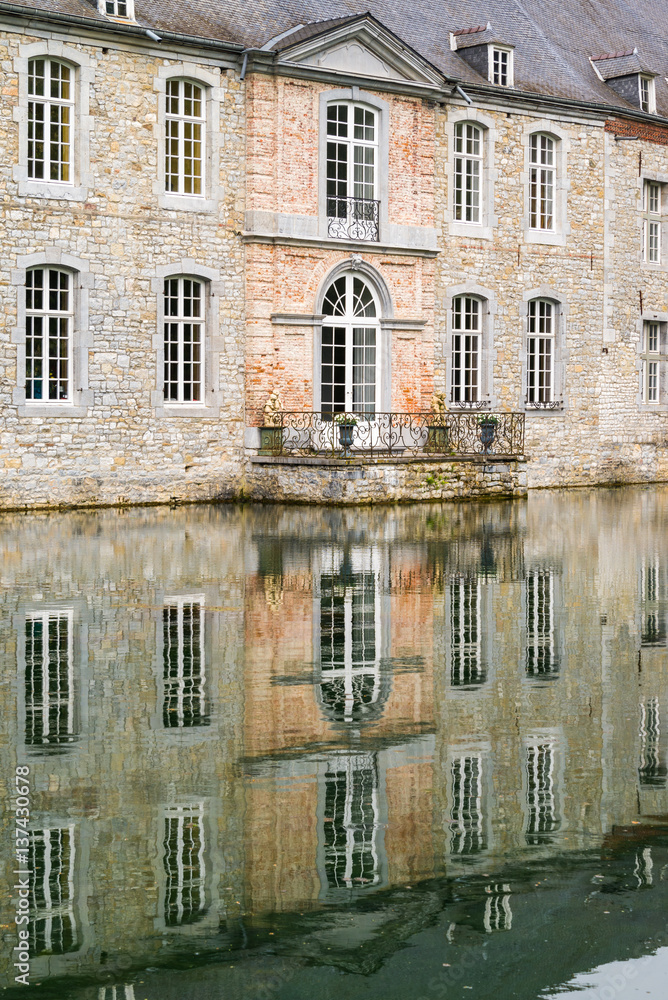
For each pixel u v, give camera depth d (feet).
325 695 26.40
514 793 20.48
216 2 76.59
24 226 67.87
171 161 73.87
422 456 75.36
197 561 46.68
